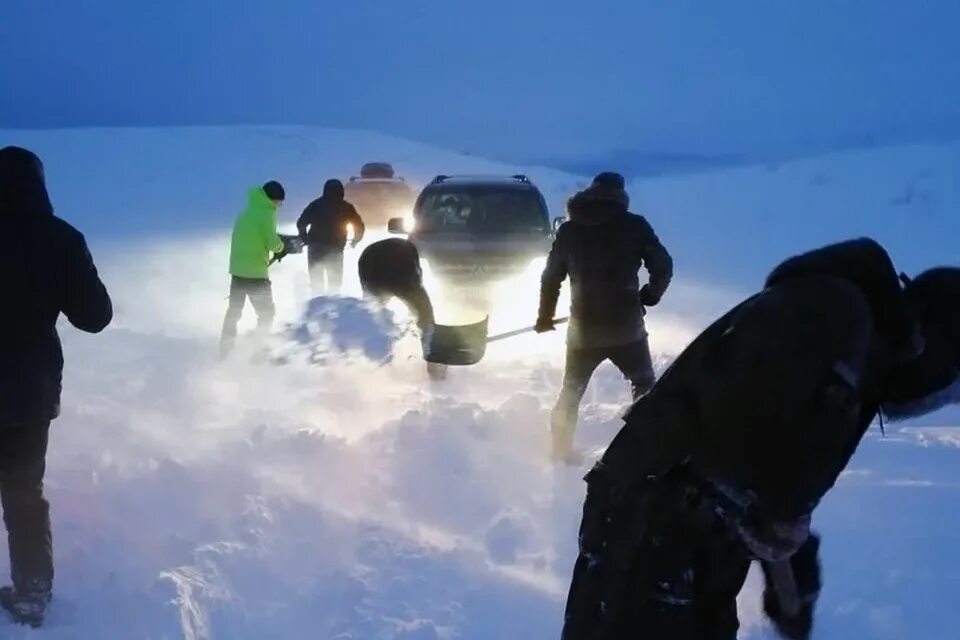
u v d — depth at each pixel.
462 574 4.48
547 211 11.55
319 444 5.98
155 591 4.10
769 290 2.44
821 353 2.26
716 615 2.49
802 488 2.27
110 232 24.25
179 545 4.59
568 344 6.03
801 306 2.31
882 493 5.32
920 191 25.11
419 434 6.11
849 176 28.50
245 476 5.37
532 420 6.73
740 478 2.31
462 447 5.98
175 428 6.44
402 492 5.44
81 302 4.02
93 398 7.06
